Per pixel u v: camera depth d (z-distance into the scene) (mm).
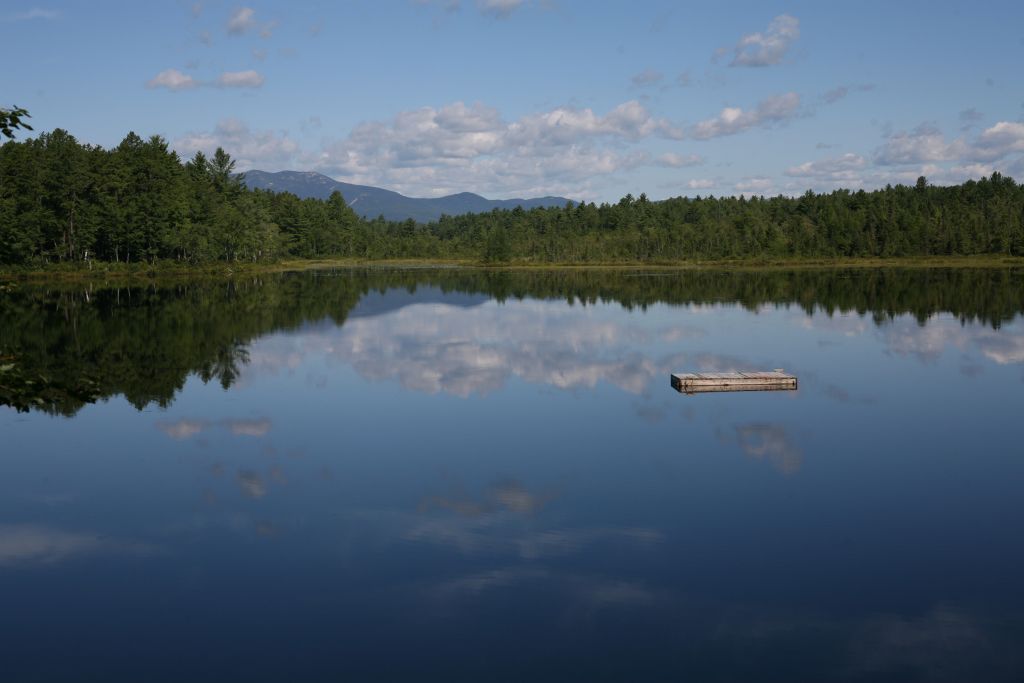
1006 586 16109
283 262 169750
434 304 76750
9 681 12844
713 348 47375
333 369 39844
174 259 127875
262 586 16109
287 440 26641
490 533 18688
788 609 15156
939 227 166625
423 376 38031
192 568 16906
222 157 160375
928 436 27266
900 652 13688
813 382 36625
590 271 141875
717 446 25906
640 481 22391
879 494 21391
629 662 13367
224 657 13570
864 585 16125
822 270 134500
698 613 14977
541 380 37031
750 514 19906
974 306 70938
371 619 14781
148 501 20875
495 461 24250
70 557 17516
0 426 28594
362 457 24688
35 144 110375
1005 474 23125
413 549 17797
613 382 36531
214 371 39094
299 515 19859
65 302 74562
